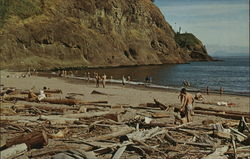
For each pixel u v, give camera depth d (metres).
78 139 9.68
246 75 79.19
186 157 8.08
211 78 68.31
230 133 10.27
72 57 88.56
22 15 85.56
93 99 22.34
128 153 8.53
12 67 74.81
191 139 9.72
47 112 14.89
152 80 58.38
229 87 49.34
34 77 51.50
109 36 103.50
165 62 129.62
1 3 82.88
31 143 8.69
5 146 8.87
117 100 22.61
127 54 107.38
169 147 8.94
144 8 124.50
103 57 96.25
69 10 97.25
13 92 22.41
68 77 56.41
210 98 30.72
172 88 42.56
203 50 187.88
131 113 15.71
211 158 7.78
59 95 24.36
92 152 7.96
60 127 11.46
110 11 107.81
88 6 100.94
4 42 77.00
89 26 100.44
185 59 156.62
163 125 11.36
